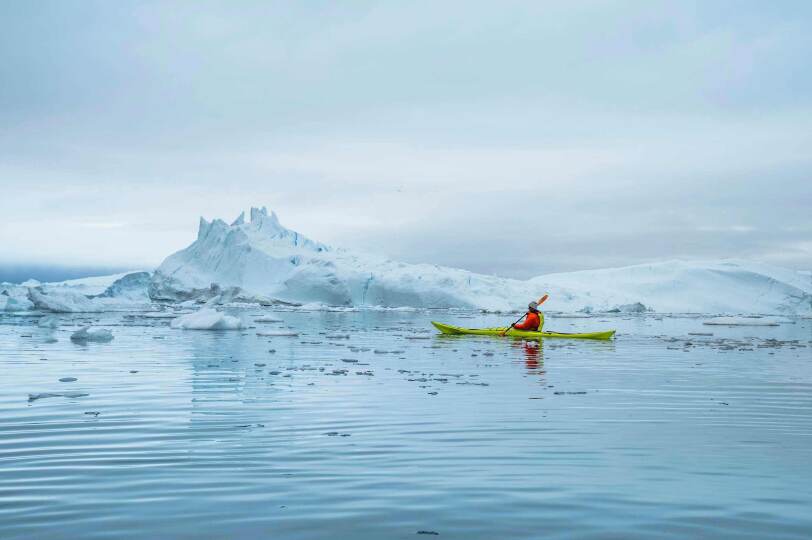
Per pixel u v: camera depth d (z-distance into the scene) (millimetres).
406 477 4922
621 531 3828
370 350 16266
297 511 4148
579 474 5031
